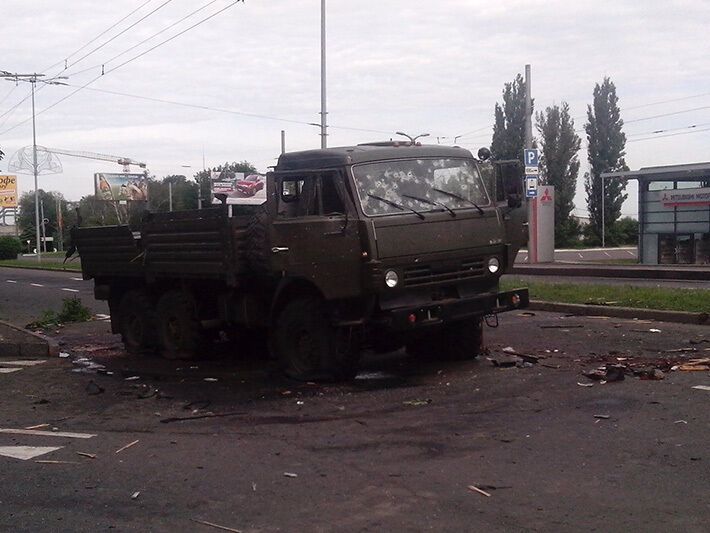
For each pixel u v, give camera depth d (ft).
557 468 19.83
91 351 44.14
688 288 56.03
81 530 17.15
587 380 28.99
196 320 38.34
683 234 122.72
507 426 23.75
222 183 156.25
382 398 28.17
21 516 18.11
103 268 43.91
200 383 33.19
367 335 30.63
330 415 26.22
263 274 32.71
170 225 37.04
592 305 48.16
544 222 110.32
